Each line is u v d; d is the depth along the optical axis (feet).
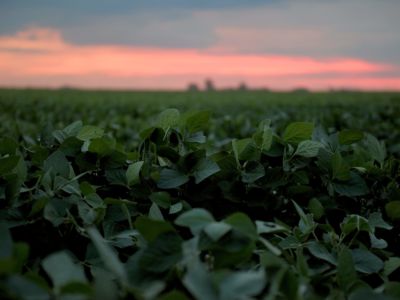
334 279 5.32
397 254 7.59
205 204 7.56
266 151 7.52
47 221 6.10
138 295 3.85
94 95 87.76
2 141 7.25
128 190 7.53
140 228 4.50
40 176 6.75
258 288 3.61
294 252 6.24
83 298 3.44
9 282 3.52
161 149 7.55
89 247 5.86
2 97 65.26
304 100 67.05
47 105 45.83
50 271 3.71
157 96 90.89
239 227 4.38
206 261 4.66
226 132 21.54
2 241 4.03
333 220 7.72
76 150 7.66
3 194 6.13
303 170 7.98
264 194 7.45
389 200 7.76
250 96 94.02
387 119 27.35
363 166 8.22
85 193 6.42
